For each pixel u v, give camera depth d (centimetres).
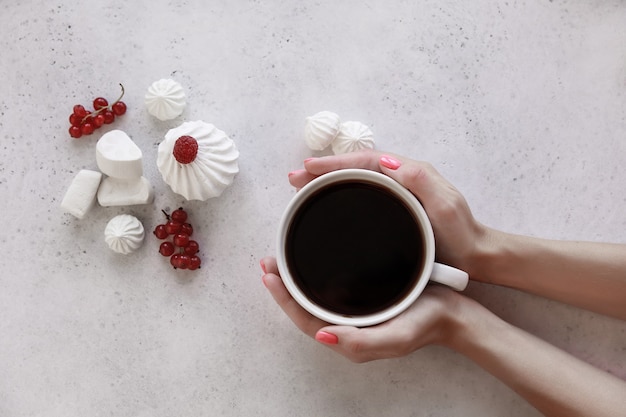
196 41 64
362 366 63
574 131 64
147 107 63
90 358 63
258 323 63
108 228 62
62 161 64
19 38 64
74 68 64
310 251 56
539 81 64
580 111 64
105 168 61
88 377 63
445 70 64
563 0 64
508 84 64
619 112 64
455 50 64
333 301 56
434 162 64
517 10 64
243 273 63
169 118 63
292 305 58
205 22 64
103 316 63
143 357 63
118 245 62
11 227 64
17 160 64
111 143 61
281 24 64
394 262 55
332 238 56
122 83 64
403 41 64
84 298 64
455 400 63
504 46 64
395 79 64
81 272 64
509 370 58
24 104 64
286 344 63
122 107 63
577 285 59
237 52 64
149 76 64
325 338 54
